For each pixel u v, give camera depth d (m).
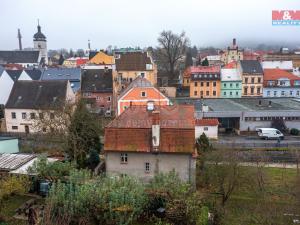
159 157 30.61
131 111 35.72
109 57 108.88
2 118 60.91
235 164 32.06
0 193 25.55
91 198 23.67
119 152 30.98
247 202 30.23
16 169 30.34
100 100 72.62
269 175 37.81
